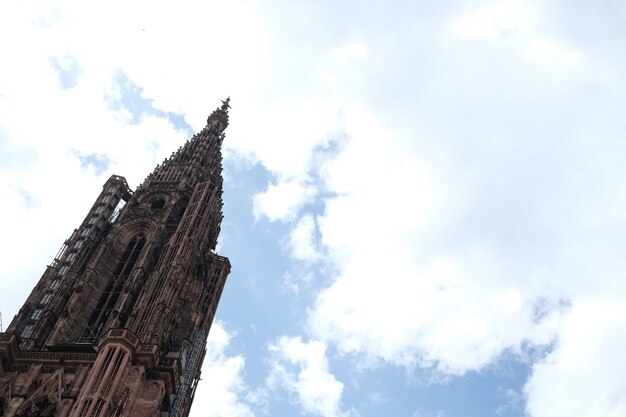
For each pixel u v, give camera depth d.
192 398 85.31
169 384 68.19
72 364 67.25
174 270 79.31
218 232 100.69
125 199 97.75
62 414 61.19
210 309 91.69
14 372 67.12
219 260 98.56
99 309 79.00
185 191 98.56
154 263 84.44
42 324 74.19
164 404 68.00
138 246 88.00
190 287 87.56
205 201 93.75
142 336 69.88
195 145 114.12
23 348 70.94
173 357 69.81
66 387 64.50
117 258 85.75
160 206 96.12
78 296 77.69
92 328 76.31
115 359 64.25
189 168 105.06
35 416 62.66
